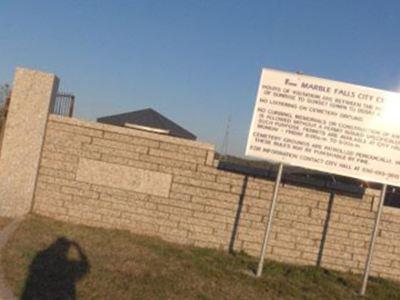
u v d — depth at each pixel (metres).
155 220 11.38
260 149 9.79
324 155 9.73
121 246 9.98
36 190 11.38
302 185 11.36
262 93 9.80
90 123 11.34
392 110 9.66
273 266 10.70
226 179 11.35
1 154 11.20
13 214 11.16
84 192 11.38
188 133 16.28
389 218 11.46
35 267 7.71
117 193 11.38
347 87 9.68
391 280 11.38
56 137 11.36
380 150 9.67
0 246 8.53
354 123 9.70
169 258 9.80
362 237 11.43
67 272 7.73
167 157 11.37
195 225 11.38
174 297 7.48
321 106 9.73
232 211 11.36
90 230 10.94
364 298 9.44
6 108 11.82
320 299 8.85
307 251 11.41
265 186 11.35
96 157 11.38
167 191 11.38
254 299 8.15
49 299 6.58
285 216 11.38
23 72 11.20
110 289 7.31
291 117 9.76
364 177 9.70
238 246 11.38
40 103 11.23
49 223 10.89
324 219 11.40
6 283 6.91
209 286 8.39
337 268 11.43
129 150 11.36
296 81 9.75
